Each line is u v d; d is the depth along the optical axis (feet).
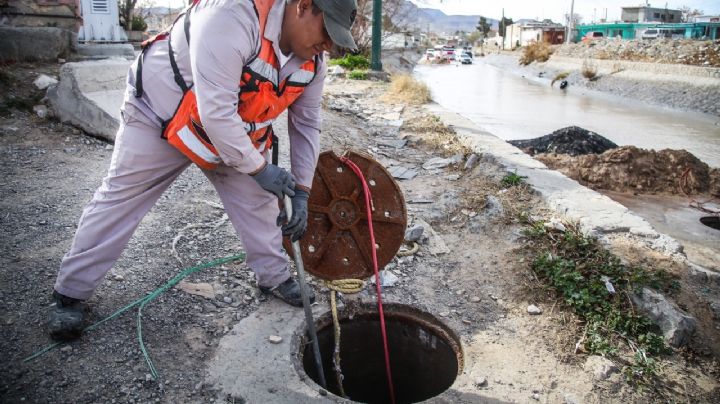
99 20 28.84
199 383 8.36
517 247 12.99
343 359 10.97
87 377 8.27
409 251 12.66
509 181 16.79
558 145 27.84
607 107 61.26
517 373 9.11
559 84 93.35
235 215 9.63
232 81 7.09
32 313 9.44
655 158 24.89
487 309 10.84
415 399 11.35
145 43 8.04
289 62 7.82
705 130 47.16
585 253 12.46
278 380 8.53
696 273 12.23
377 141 23.09
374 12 44.16
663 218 20.79
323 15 7.22
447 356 10.30
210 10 6.88
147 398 8.03
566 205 14.89
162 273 11.03
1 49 22.48
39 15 26.94
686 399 8.93
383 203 10.97
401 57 96.68
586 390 8.84
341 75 44.57
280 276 10.30
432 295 11.20
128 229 8.80
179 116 7.82
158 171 8.54
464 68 141.69
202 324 9.70
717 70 68.03
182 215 13.56
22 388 7.95
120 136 8.27
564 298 11.04
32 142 17.19
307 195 8.98
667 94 67.31
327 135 22.15
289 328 9.74
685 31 198.08
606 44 120.37
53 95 18.54
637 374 9.26
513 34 266.77
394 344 11.05
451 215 15.01
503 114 52.21
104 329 9.27
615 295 10.96
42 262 10.85
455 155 20.74
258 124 8.13
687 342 10.28
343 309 10.53
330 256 10.74
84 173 15.55
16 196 13.60
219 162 8.52
